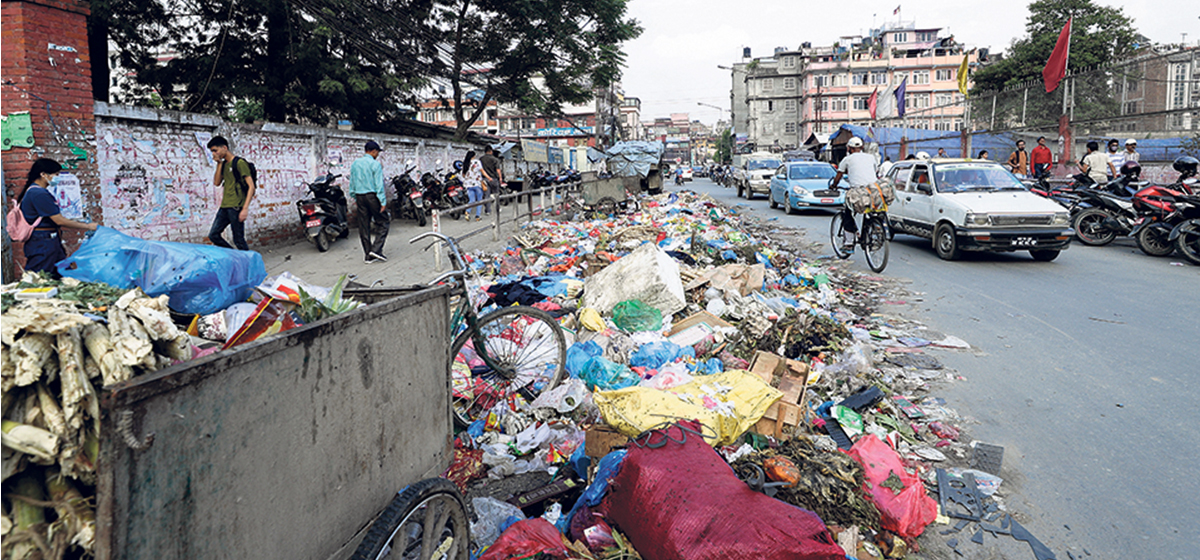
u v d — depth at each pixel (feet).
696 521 7.87
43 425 4.63
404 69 67.05
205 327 8.86
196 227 32.01
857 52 262.88
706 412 11.01
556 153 113.60
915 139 102.17
